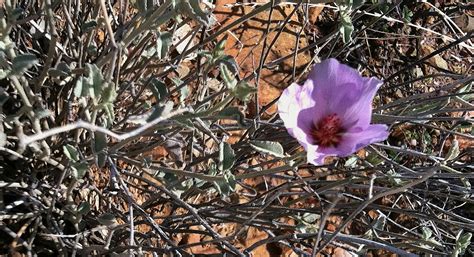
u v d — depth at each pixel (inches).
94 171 16.2
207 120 14.9
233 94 11.9
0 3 12.1
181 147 16.8
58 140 14.9
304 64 20.9
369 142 11.8
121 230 15.3
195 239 17.7
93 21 13.6
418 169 17.7
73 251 13.8
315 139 12.3
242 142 15.9
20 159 14.3
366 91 12.1
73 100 14.8
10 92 14.2
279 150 12.5
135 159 15.4
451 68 23.7
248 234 18.4
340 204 15.6
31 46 15.5
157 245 16.2
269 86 20.2
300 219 15.6
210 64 13.2
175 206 16.2
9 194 14.5
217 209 15.6
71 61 14.4
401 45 23.3
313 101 12.3
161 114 12.4
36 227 14.2
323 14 22.4
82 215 14.5
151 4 14.0
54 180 15.0
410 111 16.7
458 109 15.8
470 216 20.8
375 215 20.0
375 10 21.9
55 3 14.1
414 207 20.4
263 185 18.9
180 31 18.8
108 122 13.7
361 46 22.5
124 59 16.4
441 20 23.7
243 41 20.6
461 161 21.4
